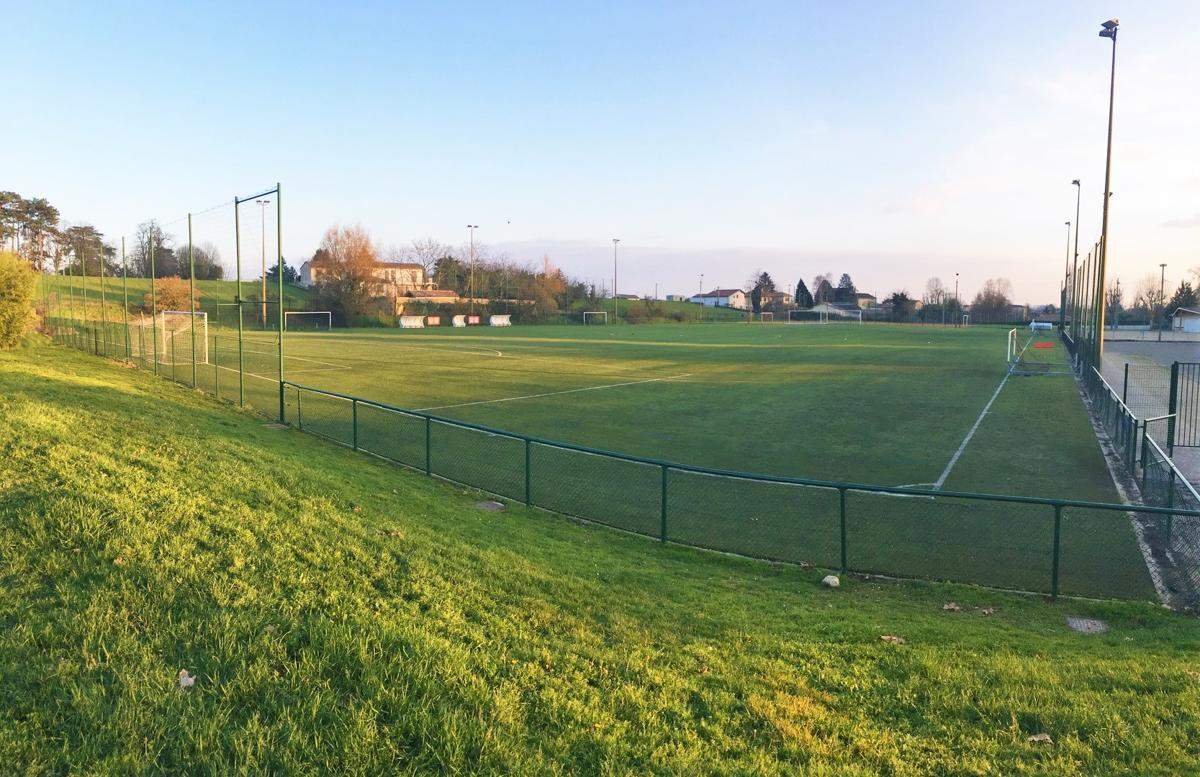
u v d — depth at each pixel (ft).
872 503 45.55
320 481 38.81
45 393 57.47
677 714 17.98
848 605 28.66
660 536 38.93
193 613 20.08
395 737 15.76
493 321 342.03
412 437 64.54
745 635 23.53
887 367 133.59
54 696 16.33
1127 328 357.20
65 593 20.59
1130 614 28.30
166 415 56.75
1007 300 501.15
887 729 17.83
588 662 20.24
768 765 16.12
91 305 149.38
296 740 15.34
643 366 134.31
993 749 16.87
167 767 14.64
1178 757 16.16
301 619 20.44
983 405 88.22
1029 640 24.61
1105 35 97.45
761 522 41.83
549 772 15.17
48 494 27.58
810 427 74.13
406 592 23.68
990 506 44.88
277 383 99.14
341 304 296.10
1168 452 56.59
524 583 26.58
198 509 29.14
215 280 175.32
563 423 75.66
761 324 383.45
